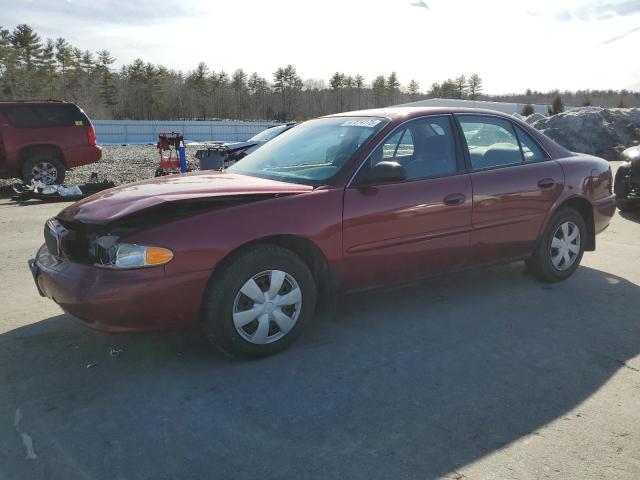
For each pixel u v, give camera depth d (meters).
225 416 2.85
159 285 3.07
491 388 3.15
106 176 14.59
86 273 3.12
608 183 5.32
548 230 4.86
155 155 24.12
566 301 4.61
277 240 3.50
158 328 3.18
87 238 3.23
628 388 3.16
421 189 3.98
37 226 7.90
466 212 4.22
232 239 3.24
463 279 5.21
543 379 3.26
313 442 2.62
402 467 2.44
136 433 2.70
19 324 4.12
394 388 3.14
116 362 3.49
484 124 4.57
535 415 2.87
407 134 4.11
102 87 80.44
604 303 4.57
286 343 3.57
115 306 3.02
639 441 2.64
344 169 3.75
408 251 3.96
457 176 4.21
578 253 5.14
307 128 4.71
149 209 3.11
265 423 2.79
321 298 3.86
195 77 88.50
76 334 3.92
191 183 3.79
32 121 11.47
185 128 49.19
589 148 19.78
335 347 3.69
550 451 2.56
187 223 3.18
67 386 3.18
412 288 4.95
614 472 2.41
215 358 3.53
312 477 2.38
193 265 3.14
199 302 3.21
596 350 3.66
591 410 2.92
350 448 2.58
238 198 3.36
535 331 3.98
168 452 2.55
